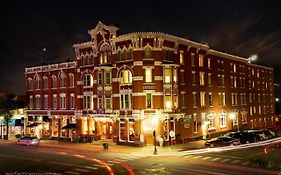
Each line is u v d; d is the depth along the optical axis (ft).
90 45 187.62
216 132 204.23
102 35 180.34
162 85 166.61
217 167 105.40
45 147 169.37
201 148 151.43
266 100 289.33
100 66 175.94
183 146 160.04
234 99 232.12
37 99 222.89
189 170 101.14
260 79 280.10
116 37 171.83
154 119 162.81
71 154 141.90
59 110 207.41
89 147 163.22
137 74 164.55
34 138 182.09
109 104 178.29
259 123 271.69
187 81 182.70
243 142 162.71
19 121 234.38
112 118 173.78
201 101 195.11
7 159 131.23
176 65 169.07
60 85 208.44
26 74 229.86
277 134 201.77
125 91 169.78
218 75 213.46
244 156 126.62
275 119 307.17
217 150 143.33
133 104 165.27
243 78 247.70
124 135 170.09
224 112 216.33
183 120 175.42
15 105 236.63
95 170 105.40
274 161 113.91
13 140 207.92
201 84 195.21
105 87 178.81
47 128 216.74
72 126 194.59
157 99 164.96
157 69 165.48
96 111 182.19
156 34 164.14
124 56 171.63
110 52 178.60
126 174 97.76
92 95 187.21
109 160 124.47
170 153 138.72
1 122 226.17
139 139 162.09
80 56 194.18
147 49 166.09
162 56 167.73
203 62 198.59
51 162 122.11
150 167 107.86
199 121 190.39
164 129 167.32
